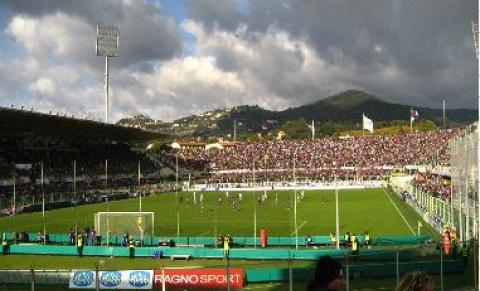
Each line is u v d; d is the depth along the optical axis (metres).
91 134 140.50
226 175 167.62
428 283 7.72
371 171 156.00
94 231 56.69
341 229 65.88
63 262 47.50
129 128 137.50
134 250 49.28
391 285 34.81
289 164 168.88
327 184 138.38
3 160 116.81
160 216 83.75
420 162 155.25
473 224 40.75
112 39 138.62
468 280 35.22
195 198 108.00
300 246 53.31
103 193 119.38
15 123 111.81
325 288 8.64
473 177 41.31
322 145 184.38
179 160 175.88
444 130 183.00
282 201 105.12
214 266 43.34
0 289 35.00
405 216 76.88
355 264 38.62
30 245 52.50
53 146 138.75
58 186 118.25
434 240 53.34
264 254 46.12
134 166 152.00
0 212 88.06
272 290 34.47
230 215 83.50
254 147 191.88
